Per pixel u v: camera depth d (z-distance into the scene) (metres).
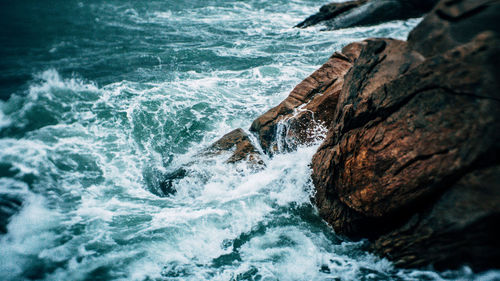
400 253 3.45
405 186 3.25
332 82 5.92
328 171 4.21
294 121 5.63
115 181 5.60
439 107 3.12
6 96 8.63
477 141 2.85
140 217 4.71
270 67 9.34
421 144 3.18
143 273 3.90
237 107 7.46
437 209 3.07
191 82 8.74
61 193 5.25
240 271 3.89
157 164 6.10
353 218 3.84
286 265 3.92
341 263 3.81
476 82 2.93
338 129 4.28
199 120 7.02
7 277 3.83
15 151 6.15
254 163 5.30
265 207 4.73
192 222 4.57
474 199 2.85
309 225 4.37
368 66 4.17
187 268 3.96
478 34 3.15
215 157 5.55
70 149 6.27
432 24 3.65
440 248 3.14
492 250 2.92
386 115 3.57
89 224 4.59
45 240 4.32
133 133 6.80
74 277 3.85
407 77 3.44
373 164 3.54
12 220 4.65
